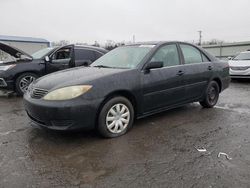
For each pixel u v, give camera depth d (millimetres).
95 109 4078
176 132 4633
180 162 3486
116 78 4348
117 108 4375
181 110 6141
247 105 6785
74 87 3990
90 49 9109
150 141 4215
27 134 4535
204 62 6059
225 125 5031
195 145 4051
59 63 8484
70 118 3922
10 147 3982
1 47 8055
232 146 4008
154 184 2973
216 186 2920
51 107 3914
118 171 3262
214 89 6395
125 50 5434
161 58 5125
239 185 2934
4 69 7832
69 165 3420
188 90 5574
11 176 3148
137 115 4750
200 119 5418
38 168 3344
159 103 5023
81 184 2982
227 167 3338
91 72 4543
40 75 8258
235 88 10008
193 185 2945
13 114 5879
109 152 3801
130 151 3836
